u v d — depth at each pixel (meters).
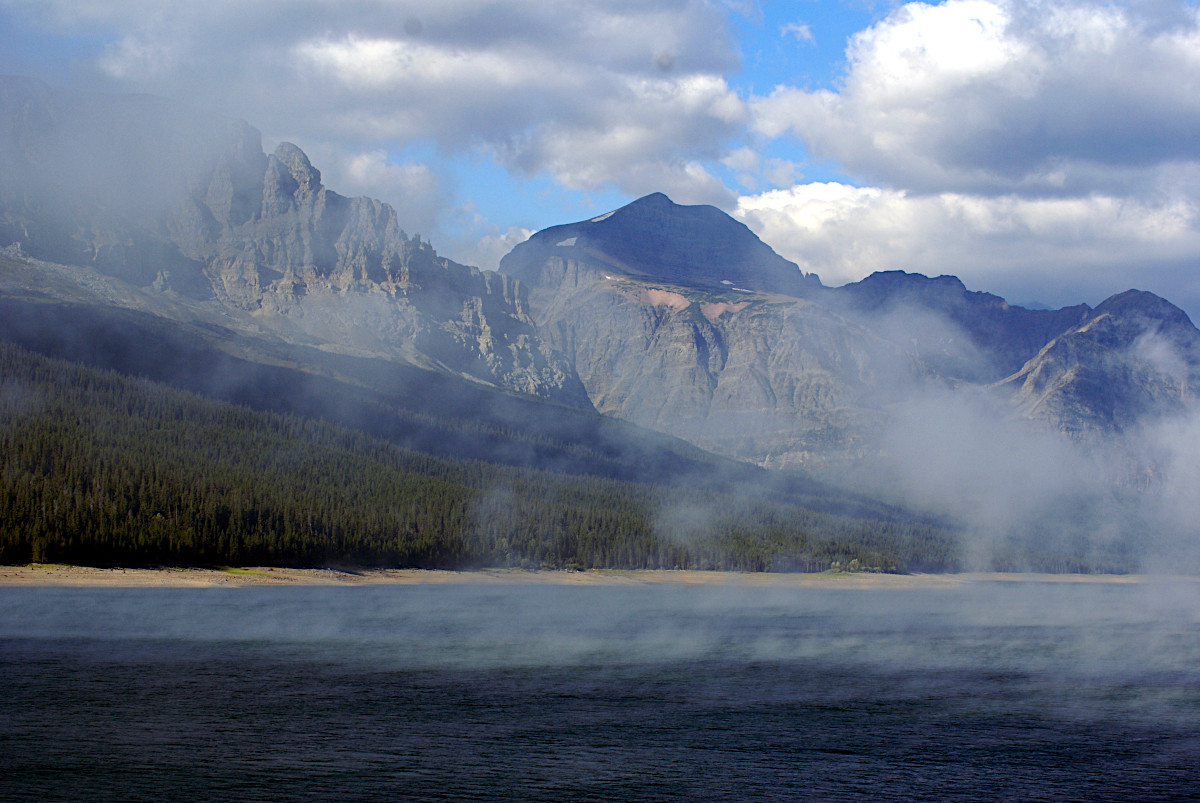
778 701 137.38
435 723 119.75
